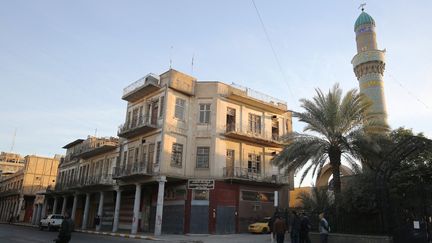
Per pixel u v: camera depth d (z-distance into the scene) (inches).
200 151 1214.3
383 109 1579.7
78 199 1898.4
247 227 1208.2
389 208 645.9
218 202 1152.8
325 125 854.5
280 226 645.9
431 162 808.3
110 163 1565.0
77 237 971.3
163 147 1139.3
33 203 2551.7
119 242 826.8
